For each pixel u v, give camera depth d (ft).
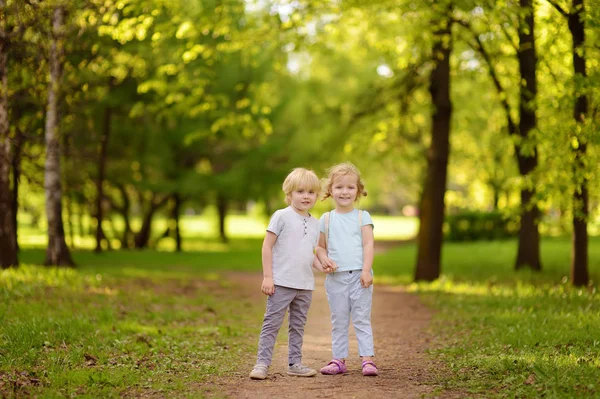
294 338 18.44
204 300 37.45
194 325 28.32
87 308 29.04
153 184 84.99
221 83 77.82
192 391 16.30
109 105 67.21
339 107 87.40
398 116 57.72
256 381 17.56
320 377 18.06
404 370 19.13
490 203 101.50
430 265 48.67
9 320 24.20
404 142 72.08
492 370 17.75
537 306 30.86
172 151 87.81
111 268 56.34
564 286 39.09
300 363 18.45
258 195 92.63
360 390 16.26
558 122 32.32
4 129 39.24
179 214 95.35
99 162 76.33
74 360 18.98
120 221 155.12
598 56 32.24
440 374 18.19
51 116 44.47
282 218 18.13
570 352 19.54
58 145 45.62
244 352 22.27
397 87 55.31
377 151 80.18
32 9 33.73
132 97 69.92
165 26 42.24
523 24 33.04
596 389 14.96
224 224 117.91
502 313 29.66
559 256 67.00
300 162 90.12
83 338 22.45
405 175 94.94
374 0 40.50
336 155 74.38
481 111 63.82
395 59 57.72
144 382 17.12
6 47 36.32
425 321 30.66
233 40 45.91
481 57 47.78
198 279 51.78
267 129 55.98
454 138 79.05
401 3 38.60
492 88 54.19
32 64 38.60
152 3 39.40
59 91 41.78
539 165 35.01
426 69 52.60
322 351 23.13
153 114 77.20
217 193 92.48
